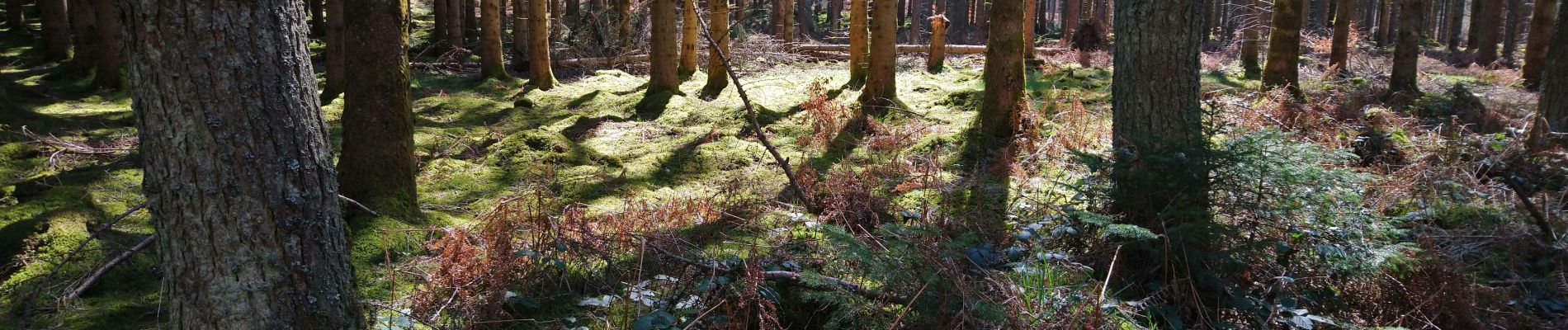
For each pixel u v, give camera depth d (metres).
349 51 5.07
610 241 4.27
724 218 5.12
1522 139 7.25
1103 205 4.57
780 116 9.77
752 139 8.88
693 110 10.09
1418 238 4.92
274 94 2.42
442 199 6.20
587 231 4.19
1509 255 4.93
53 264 4.09
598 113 10.36
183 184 2.37
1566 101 7.31
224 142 2.35
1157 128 4.57
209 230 2.40
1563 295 4.52
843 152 8.12
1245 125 7.76
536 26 12.37
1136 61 4.62
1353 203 4.35
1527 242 5.02
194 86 2.30
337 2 11.30
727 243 4.66
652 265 4.10
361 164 5.10
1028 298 3.46
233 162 2.37
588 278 4.03
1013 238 4.53
